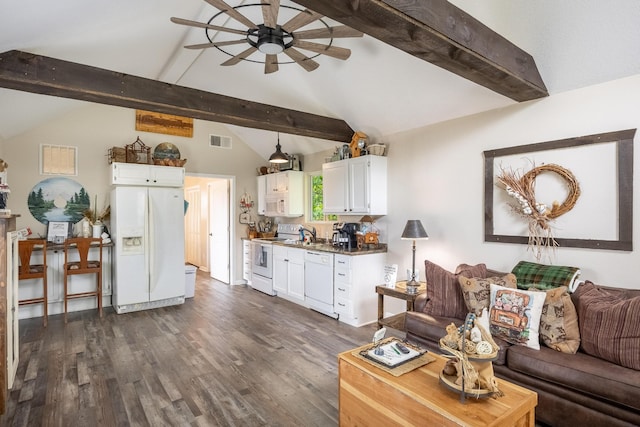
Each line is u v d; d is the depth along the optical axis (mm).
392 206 4375
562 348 2264
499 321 2504
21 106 3697
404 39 1963
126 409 2398
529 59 2691
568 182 2814
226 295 5691
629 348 2006
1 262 2301
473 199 3502
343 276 4234
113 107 5250
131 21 2713
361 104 4180
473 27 2180
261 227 6734
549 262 2939
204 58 4227
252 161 6699
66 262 4277
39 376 2863
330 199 4871
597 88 2650
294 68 4066
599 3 2230
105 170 5172
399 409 1713
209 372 2943
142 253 4809
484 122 3404
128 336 3795
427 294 3217
